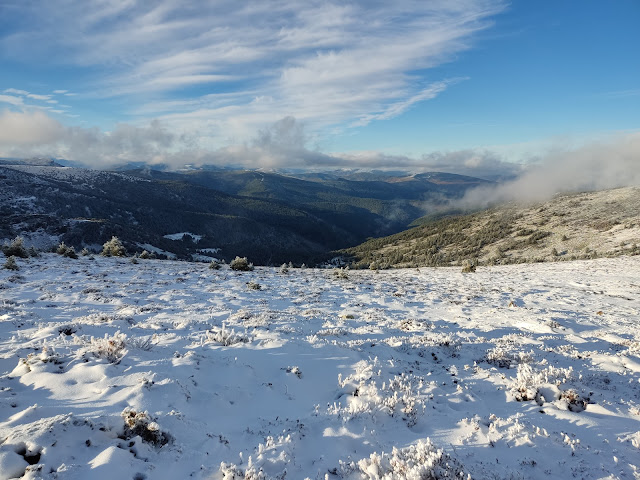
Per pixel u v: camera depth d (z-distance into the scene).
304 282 26.53
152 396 5.32
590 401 6.61
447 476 4.06
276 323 12.16
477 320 14.99
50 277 20.98
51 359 6.24
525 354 9.12
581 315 16.39
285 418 5.56
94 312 12.64
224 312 13.85
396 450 4.49
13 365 6.32
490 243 136.88
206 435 4.75
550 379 7.22
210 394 5.82
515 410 6.35
